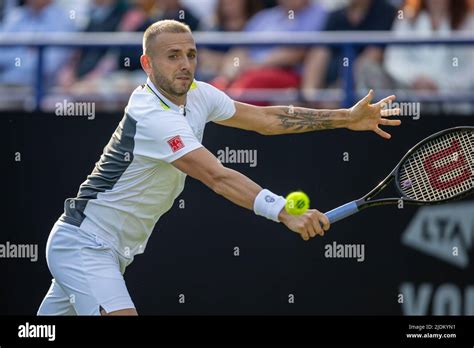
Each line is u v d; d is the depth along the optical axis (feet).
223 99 65.00
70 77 105.60
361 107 66.64
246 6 107.04
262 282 85.51
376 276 85.40
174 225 85.81
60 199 86.43
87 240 62.23
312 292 85.46
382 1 103.76
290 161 84.89
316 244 85.51
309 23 106.01
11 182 86.69
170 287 85.76
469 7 102.42
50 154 86.43
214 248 85.51
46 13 110.11
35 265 86.69
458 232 84.94
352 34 89.92
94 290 61.41
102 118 86.07
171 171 61.00
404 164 63.00
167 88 59.67
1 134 86.58
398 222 85.35
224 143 85.05
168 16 107.55
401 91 97.09
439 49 100.48
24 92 103.09
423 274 85.20
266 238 85.51
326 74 100.94
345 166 84.69
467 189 61.41
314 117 66.74
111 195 61.87
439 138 63.21
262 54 102.22
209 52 102.73
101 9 109.19
